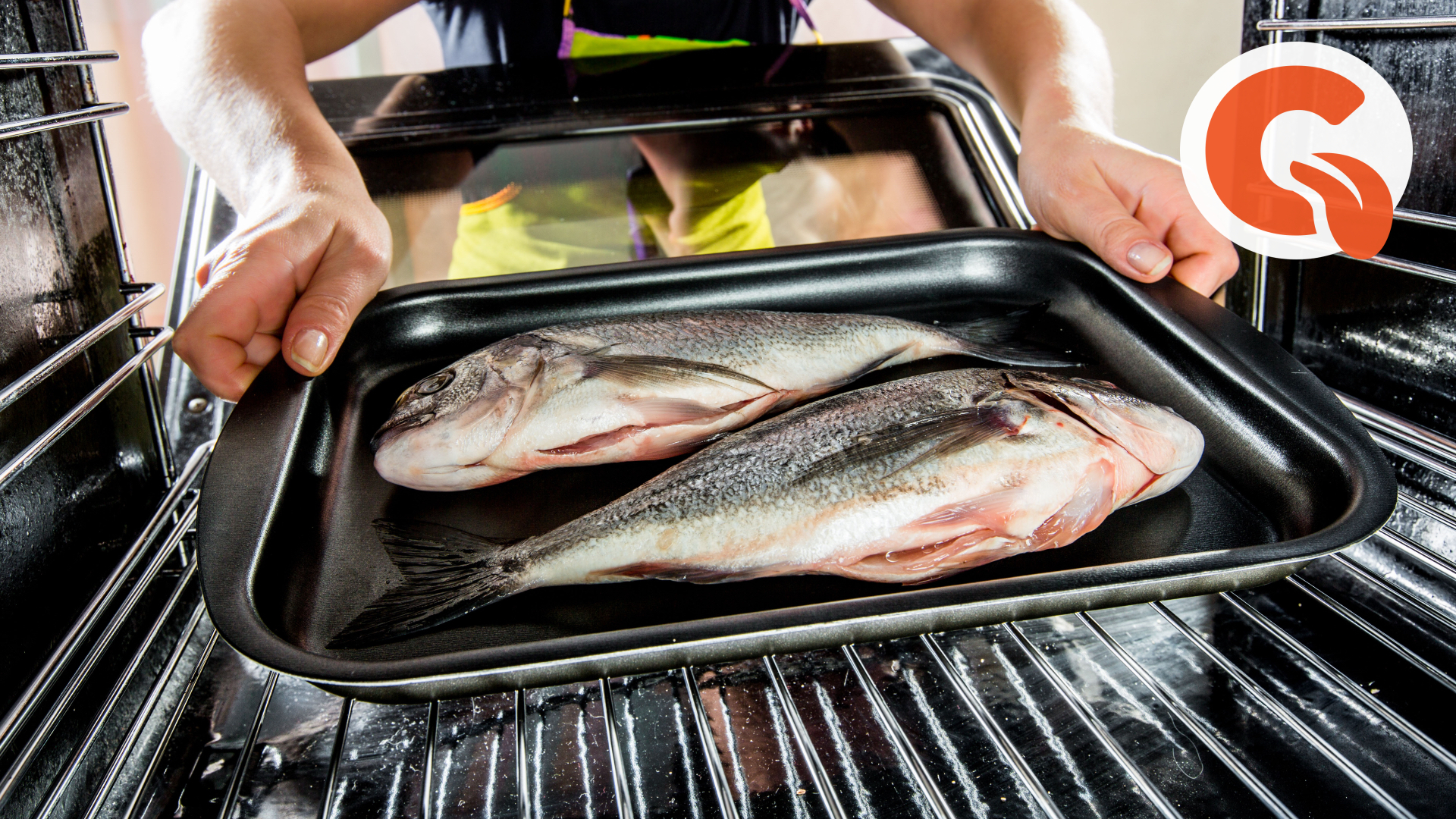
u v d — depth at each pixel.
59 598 0.89
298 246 1.12
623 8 2.21
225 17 1.69
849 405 1.04
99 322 1.02
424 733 0.81
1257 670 0.84
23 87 0.91
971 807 0.71
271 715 0.84
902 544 0.92
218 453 0.94
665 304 1.31
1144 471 0.95
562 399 1.09
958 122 1.68
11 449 0.83
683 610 0.89
